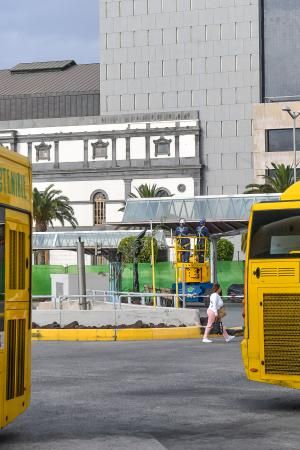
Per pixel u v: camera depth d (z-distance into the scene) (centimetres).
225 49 12300
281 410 1504
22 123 12625
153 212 7400
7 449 1155
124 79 12706
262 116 11738
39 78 13975
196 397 1672
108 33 12781
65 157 12475
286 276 1433
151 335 3291
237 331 3462
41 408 1530
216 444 1187
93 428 1320
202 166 12106
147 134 12256
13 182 1210
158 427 1329
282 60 12181
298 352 1417
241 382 1923
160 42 12575
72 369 2212
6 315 1153
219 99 12275
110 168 12312
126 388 1817
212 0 12375
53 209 11475
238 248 11406
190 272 5784
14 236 1205
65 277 4947
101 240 9856
